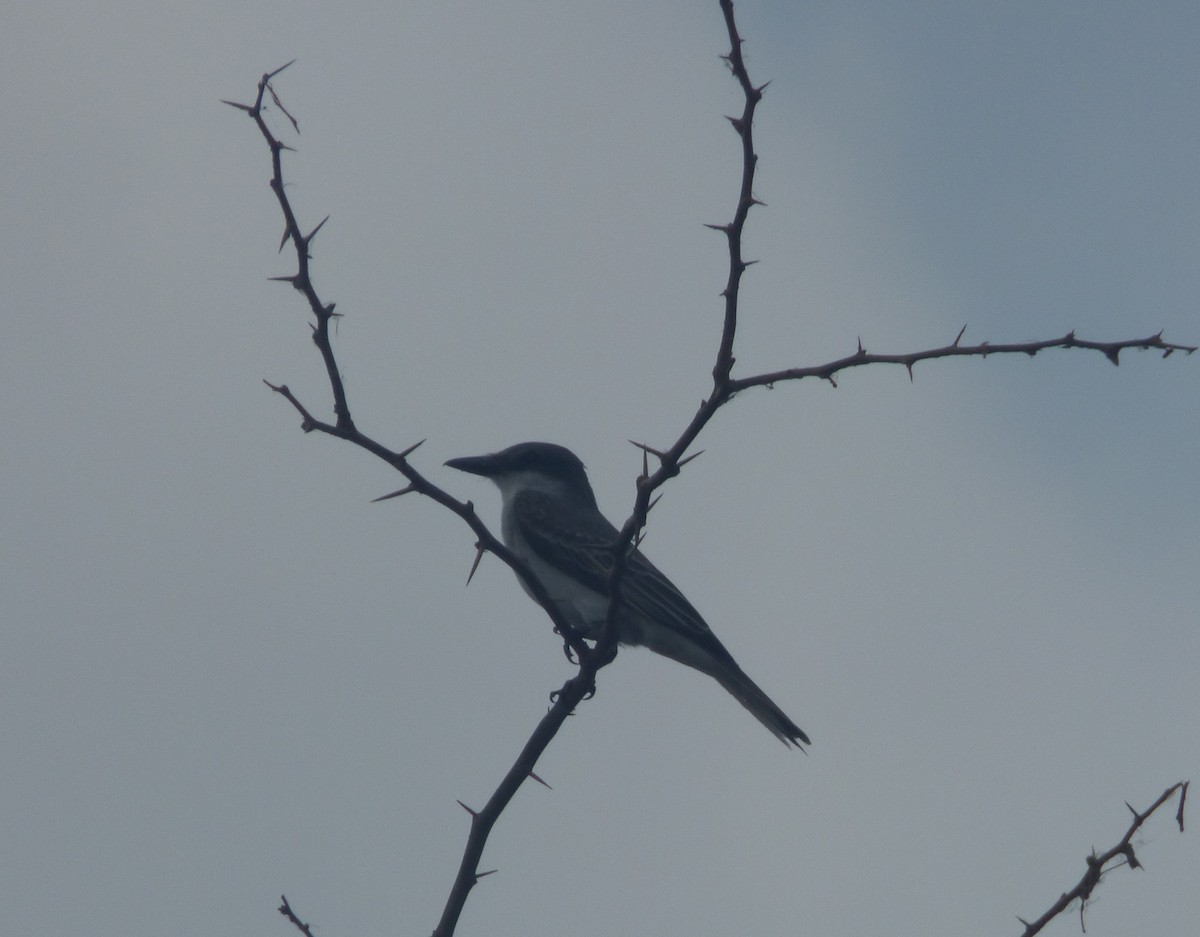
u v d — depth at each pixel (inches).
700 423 365.7
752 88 351.9
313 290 369.4
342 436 378.0
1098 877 298.5
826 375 354.3
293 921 349.7
